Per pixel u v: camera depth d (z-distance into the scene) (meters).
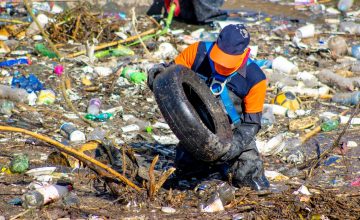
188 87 15.20
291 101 23.88
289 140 20.55
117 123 21.94
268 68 27.88
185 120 14.10
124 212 14.99
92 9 35.28
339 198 15.84
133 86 25.36
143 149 19.58
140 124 21.59
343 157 19.16
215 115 14.93
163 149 19.80
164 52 28.80
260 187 16.31
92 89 24.78
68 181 16.61
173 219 14.59
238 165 16.23
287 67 27.25
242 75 14.98
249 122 15.29
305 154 19.69
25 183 16.56
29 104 23.12
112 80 25.75
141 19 34.56
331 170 18.33
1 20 31.39
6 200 15.47
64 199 15.38
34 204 14.99
